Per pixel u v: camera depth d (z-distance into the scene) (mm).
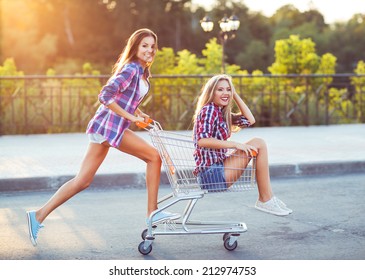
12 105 18953
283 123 21469
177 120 20219
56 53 78875
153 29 78000
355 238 8109
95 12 81188
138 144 7668
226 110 7840
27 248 7785
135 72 7582
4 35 75125
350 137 17328
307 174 12852
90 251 7648
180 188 7566
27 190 11430
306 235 8266
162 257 7395
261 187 8070
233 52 74188
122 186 11734
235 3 76625
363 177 12547
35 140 17312
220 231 7531
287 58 26938
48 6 80875
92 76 18953
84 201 10547
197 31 79125
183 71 24531
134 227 8805
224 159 7641
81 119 19906
